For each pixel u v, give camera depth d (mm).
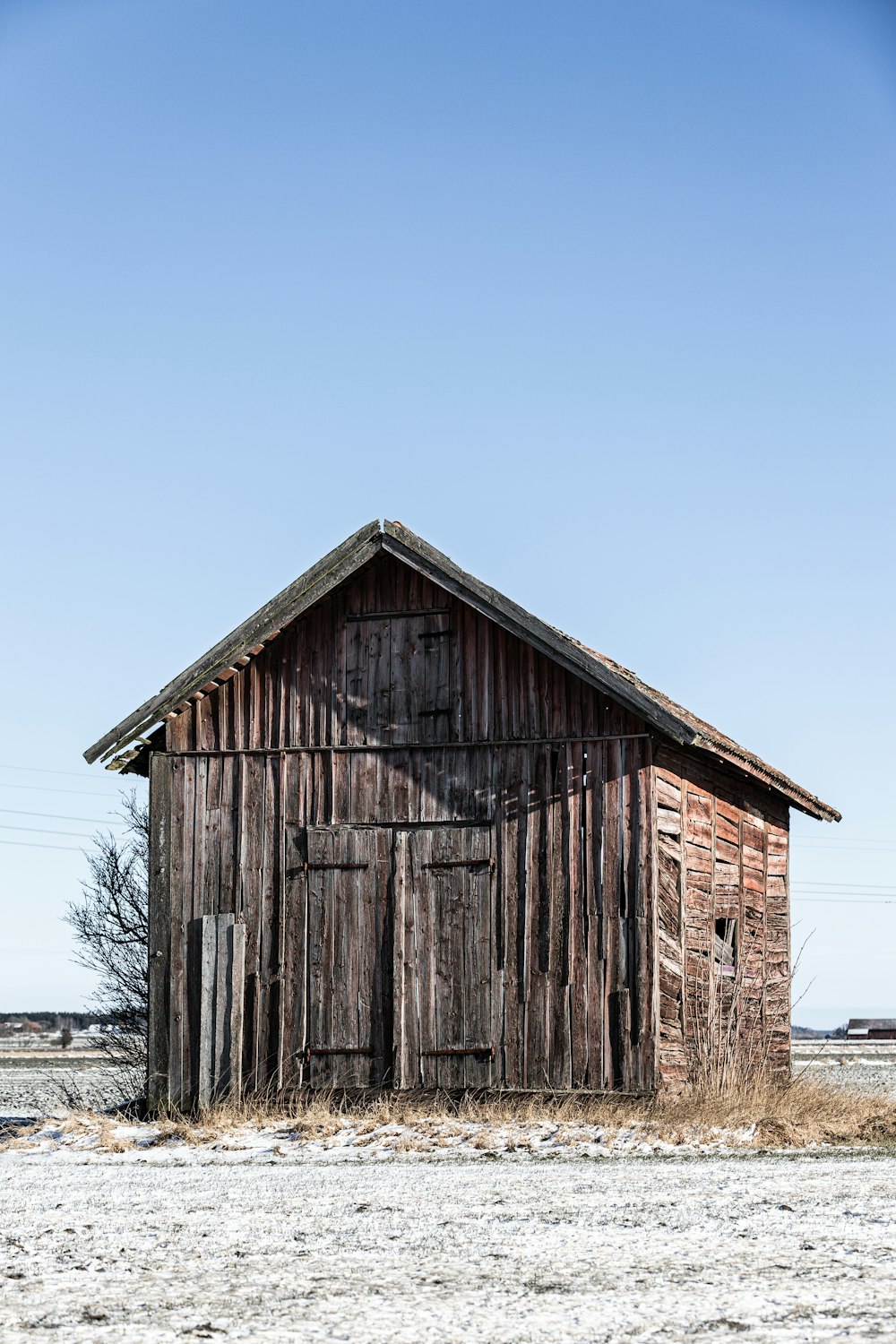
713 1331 6332
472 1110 17359
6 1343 6227
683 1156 14195
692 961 18938
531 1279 7582
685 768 19438
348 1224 9633
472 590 18531
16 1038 81250
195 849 19562
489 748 18734
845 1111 18547
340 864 18969
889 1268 7781
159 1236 9266
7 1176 13492
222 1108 18281
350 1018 18609
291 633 19750
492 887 18375
